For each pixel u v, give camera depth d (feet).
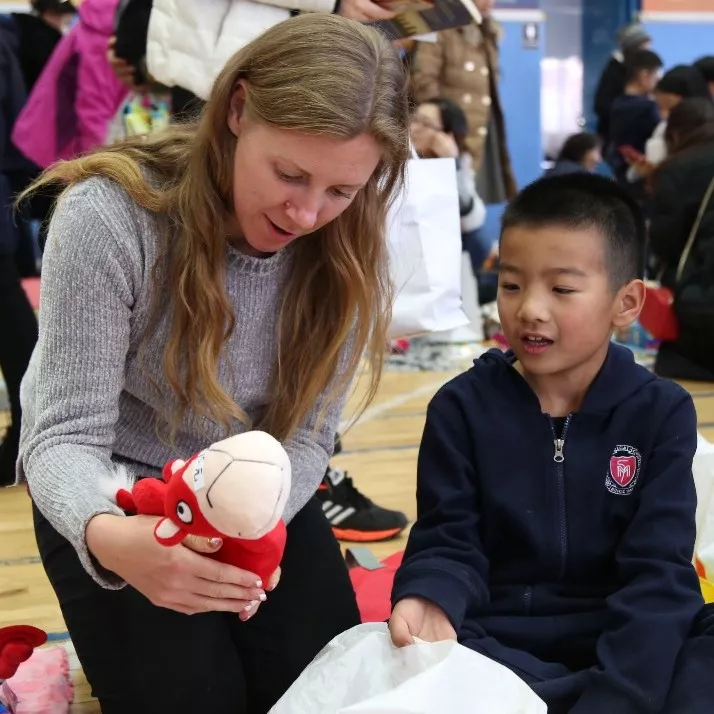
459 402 4.03
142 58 6.52
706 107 11.09
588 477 3.85
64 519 3.06
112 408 3.45
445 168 5.18
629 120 15.79
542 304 3.71
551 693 3.38
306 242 3.68
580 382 3.93
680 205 10.70
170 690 3.51
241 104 3.19
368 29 3.20
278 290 3.73
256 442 2.62
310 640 3.84
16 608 5.23
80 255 3.33
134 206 3.41
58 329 3.34
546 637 3.76
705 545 4.85
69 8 9.80
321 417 3.96
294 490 3.85
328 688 3.34
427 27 5.18
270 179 3.07
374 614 4.90
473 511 3.96
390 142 3.13
